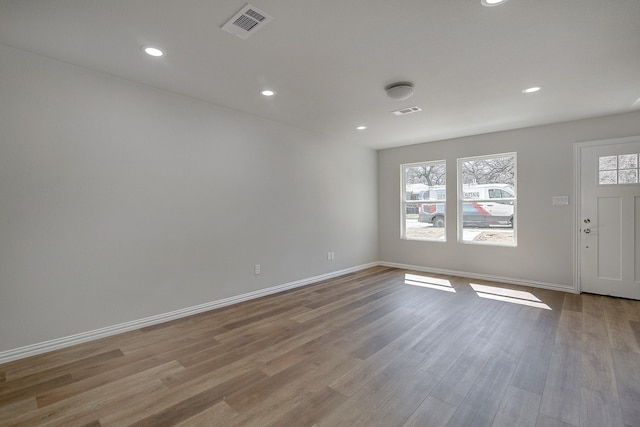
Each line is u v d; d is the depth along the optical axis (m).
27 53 2.45
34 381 2.12
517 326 3.06
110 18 1.99
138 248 3.04
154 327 3.08
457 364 2.34
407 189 6.02
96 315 2.80
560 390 2.00
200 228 3.51
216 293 3.66
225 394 1.98
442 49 2.39
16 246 2.41
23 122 2.44
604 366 2.29
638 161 3.81
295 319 3.29
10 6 1.85
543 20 2.02
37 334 2.50
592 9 1.90
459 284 4.71
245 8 1.89
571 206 4.25
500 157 4.91
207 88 3.16
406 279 5.05
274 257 4.31
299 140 4.66
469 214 5.21
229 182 3.78
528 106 3.66
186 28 2.11
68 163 2.64
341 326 3.08
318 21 2.03
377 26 2.09
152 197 3.13
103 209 2.83
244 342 2.74
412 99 3.44
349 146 5.61
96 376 2.19
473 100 3.48
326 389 2.03
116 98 2.89
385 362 2.37
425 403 1.88
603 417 1.74
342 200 5.46
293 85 3.08
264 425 1.69
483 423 1.70
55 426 1.69
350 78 2.91
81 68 2.70
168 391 2.01
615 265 3.98
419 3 1.85
